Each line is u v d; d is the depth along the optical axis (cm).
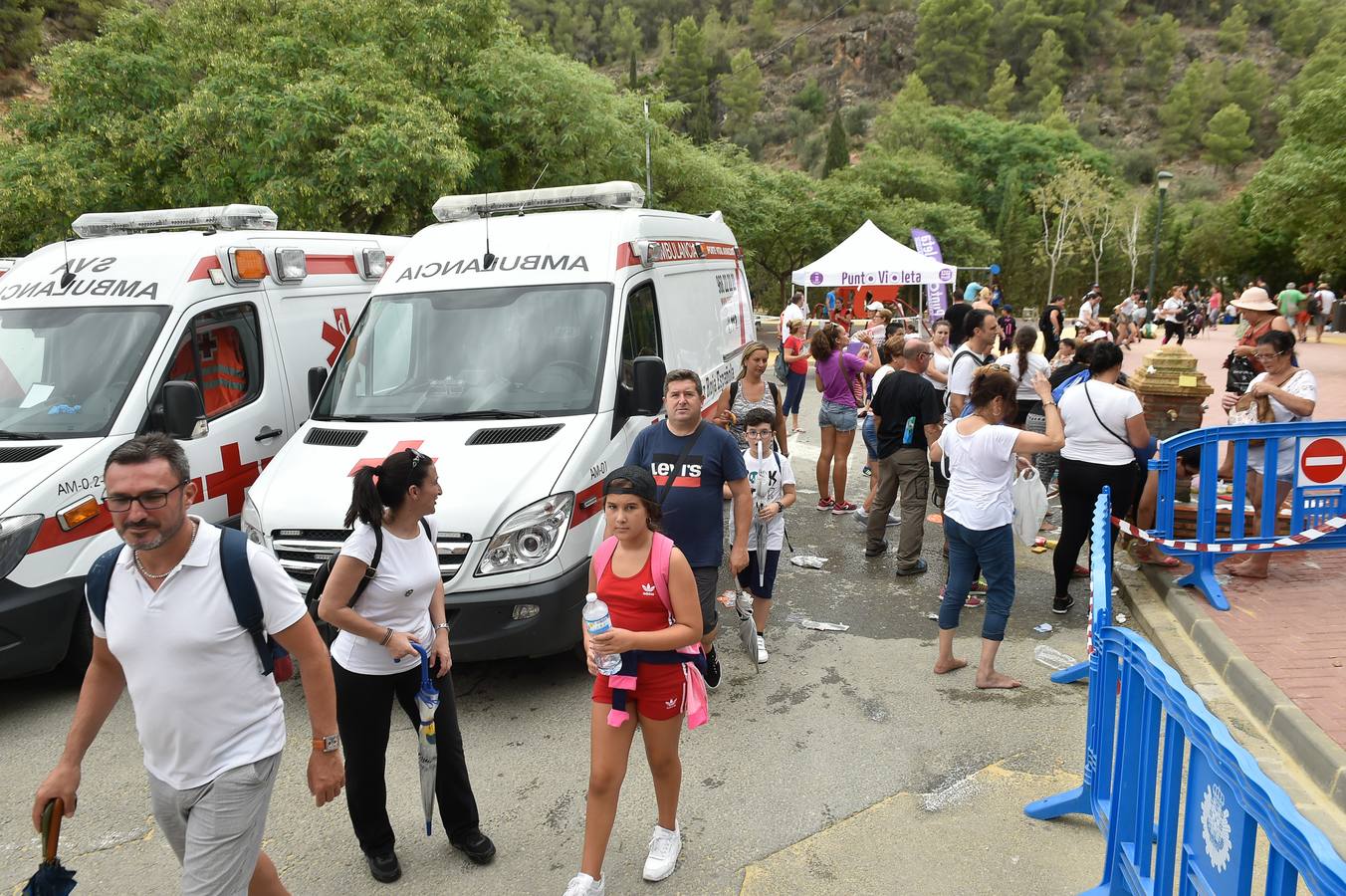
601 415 543
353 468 505
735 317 915
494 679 537
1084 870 351
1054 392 793
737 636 600
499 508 475
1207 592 573
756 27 16200
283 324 700
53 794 260
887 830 380
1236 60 16312
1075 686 512
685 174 2614
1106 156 8244
